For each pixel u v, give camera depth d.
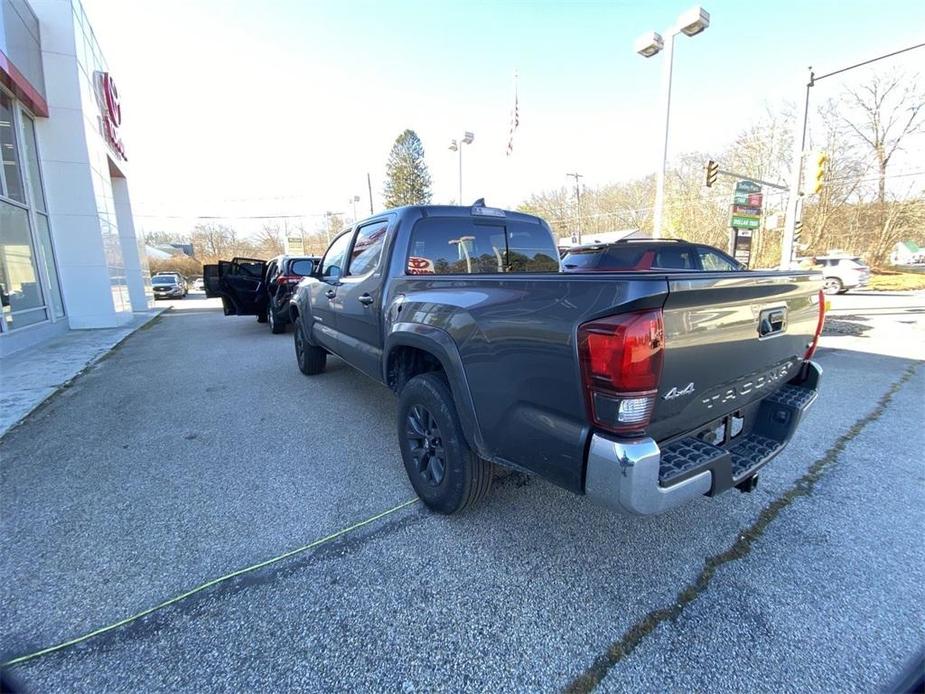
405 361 3.08
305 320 5.68
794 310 2.37
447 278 2.51
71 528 2.55
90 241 11.10
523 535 2.45
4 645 1.76
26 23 9.30
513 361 1.97
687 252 7.71
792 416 2.36
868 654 1.71
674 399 1.72
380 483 3.06
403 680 1.62
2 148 8.52
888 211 31.84
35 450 3.64
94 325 11.35
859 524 2.55
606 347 1.57
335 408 4.67
